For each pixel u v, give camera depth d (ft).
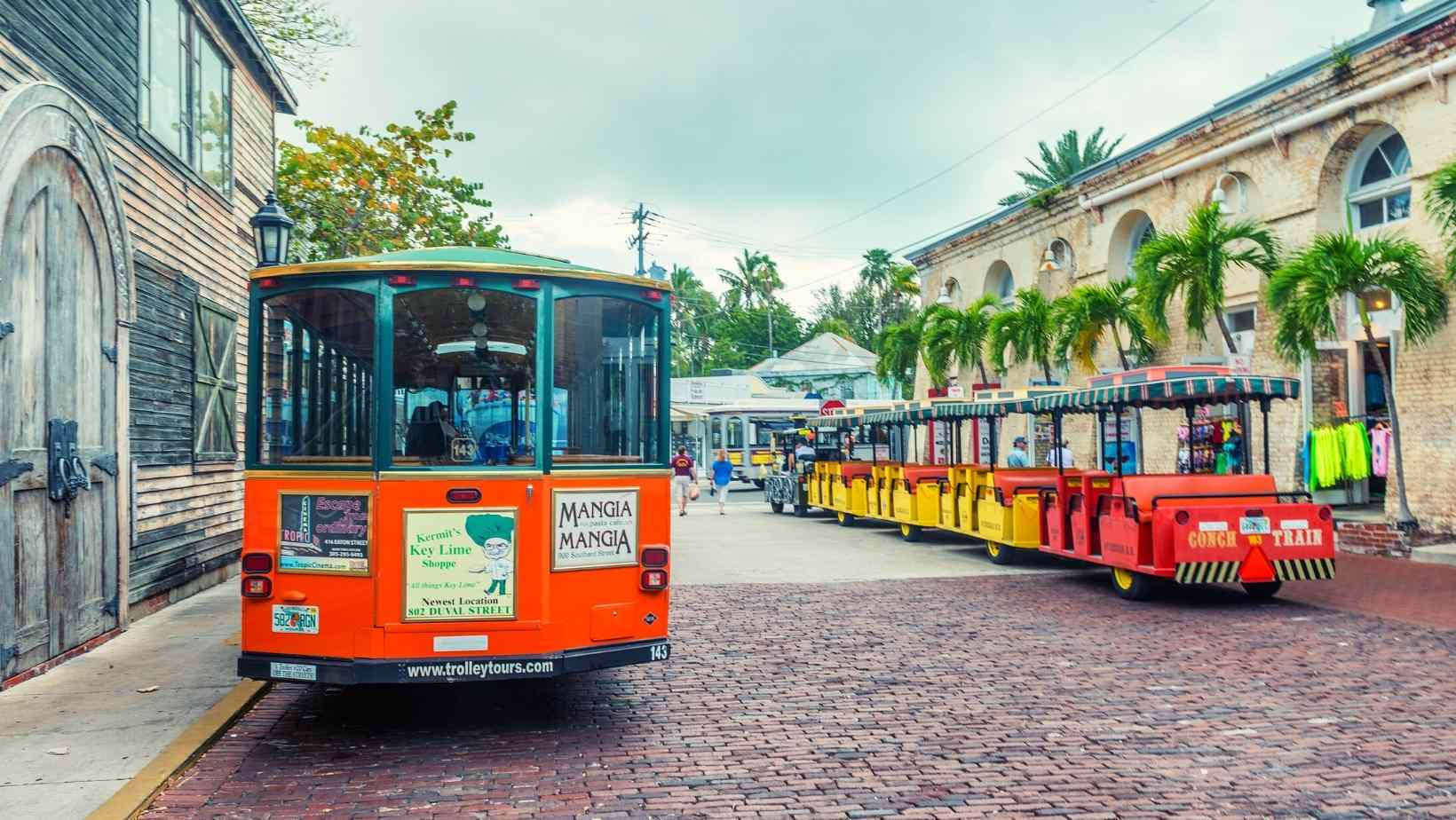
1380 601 35.70
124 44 32.01
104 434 29.37
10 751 19.16
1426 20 46.80
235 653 27.89
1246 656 27.68
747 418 122.11
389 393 19.88
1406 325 44.55
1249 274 58.80
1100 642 30.01
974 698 23.54
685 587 42.09
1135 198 69.87
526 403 20.43
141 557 33.06
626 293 21.52
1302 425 53.93
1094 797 16.87
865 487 68.39
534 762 19.10
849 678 25.80
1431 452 46.52
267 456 20.31
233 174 43.78
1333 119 52.80
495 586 19.85
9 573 23.77
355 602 19.62
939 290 100.27
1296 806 16.34
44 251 25.53
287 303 20.44
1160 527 35.37
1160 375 37.86
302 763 19.13
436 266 20.18
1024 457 71.10
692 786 17.69
